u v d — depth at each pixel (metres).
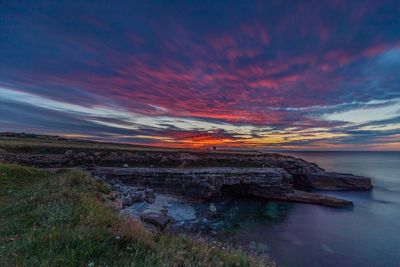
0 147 42.53
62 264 4.28
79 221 6.85
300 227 28.39
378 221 31.11
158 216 14.77
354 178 57.88
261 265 6.76
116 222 7.15
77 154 47.97
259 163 61.06
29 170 22.94
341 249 22.42
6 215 8.61
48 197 10.11
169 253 5.32
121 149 57.22
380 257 21.00
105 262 4.57
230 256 6.46
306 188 58.59
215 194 42.19
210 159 59.91
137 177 41.91
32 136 97.12
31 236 5.50
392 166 136.50
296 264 19.34
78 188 14.93
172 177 42.25
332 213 34.81
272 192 43.72
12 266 4.22
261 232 26.22
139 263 4.68
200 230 25.58
